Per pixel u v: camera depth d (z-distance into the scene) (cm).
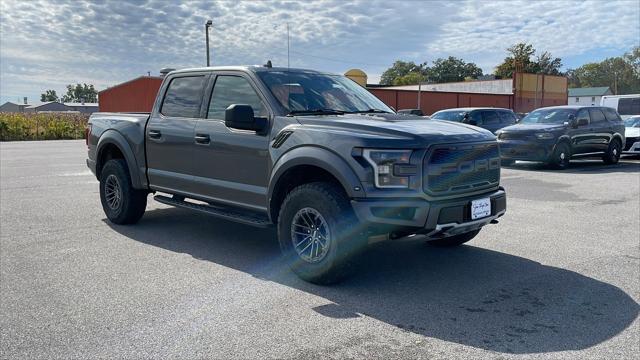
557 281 480
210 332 366
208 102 580
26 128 3183
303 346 345
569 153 1403
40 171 1323
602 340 357
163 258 549
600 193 991
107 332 366
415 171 421
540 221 739
